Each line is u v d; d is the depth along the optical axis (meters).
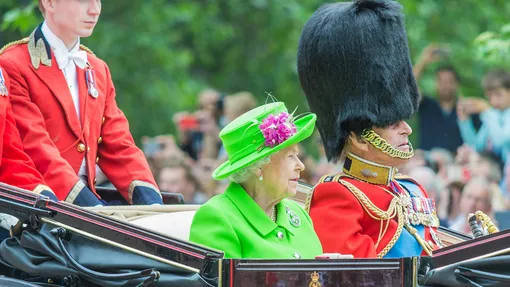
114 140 22.14
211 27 49.81
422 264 16.75
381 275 16.72
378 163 20.33
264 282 16.77
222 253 16.95
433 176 31.72
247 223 18.19
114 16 47.78
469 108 34.56
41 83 21.38
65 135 21.44
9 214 18.19
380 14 20.50
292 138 18.00
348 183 20.05
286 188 18.31
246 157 18.17
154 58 47.41
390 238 19.88
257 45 50.44
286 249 18.25
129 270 17.31
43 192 19.84
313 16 20.77
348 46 20.25
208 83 50.47
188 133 36.44
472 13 49.94
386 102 20.27
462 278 16.50
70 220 17.75
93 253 17.58
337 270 16.73
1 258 18.73
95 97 21.92
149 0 48.09
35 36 21.62
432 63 41.66
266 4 49.75
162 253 17.11
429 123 34.84
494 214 29.59
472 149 33.44
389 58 20.36
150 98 46.78
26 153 20.64
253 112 18.48
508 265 16.36
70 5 21.28
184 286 16.91
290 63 49.88
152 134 46.75
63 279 17.94
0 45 43.22
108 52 46.66
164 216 19.75
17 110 20.94
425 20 49.09
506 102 34.06
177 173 33.25
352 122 20.28
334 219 19.67
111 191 22.56
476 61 46.91
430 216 20.64
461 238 21.14
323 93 20.56
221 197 18.36
